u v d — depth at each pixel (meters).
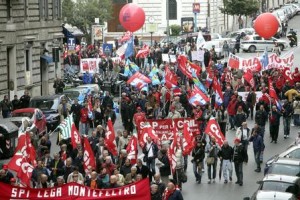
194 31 94.94
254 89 49.25
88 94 47.56
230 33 100.00
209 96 49.44
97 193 21.97
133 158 29.98
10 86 54.66
